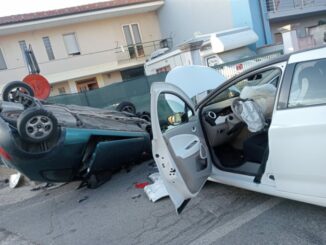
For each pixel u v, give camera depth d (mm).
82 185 5566
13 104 5434
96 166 5098
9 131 4312
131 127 5816
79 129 4809
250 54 14633
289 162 2699
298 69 2730
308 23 19422
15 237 4031
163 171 3143
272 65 3025
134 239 3322
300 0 17500
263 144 3469
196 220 3404
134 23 20672
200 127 3764
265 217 3143
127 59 20109
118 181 5387
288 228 2883
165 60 14844
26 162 4461
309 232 2760
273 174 2912
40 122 4438
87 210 4422
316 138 2459
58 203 5012
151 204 4070
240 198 3645
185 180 3193
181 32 19641
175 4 19281
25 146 4484
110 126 5453
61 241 3656
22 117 4320
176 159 3150
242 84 4246
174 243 3078
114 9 18625
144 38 20922
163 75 12391
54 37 18703
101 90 11578
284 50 13109
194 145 3451
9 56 17859
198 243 2980
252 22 15430
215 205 3623
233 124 3934
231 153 4027
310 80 2615
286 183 2820
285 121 2682
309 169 2564
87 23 19406
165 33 21078
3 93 6461
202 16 17812
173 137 3248
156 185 4344
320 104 2500
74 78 19000
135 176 5402
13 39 17859
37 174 4754
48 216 4539
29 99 5754
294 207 3184
